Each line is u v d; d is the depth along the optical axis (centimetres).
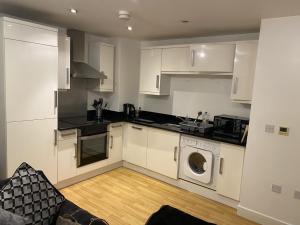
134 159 400
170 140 351
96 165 372
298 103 241
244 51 299
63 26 341
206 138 311
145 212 283
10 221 133
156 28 329
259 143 267
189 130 342
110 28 345
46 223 158
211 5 222
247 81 300
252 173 274
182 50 361
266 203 268
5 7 257
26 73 264
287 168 252
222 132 316
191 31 341
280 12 231
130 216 273
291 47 241
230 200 304
